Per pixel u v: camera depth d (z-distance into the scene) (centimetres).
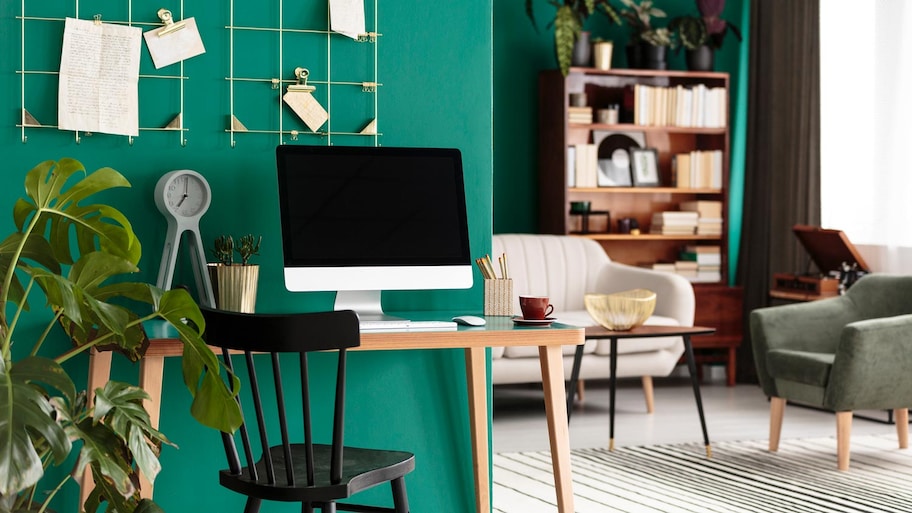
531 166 722
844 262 626
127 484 228
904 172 633
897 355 462
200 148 319
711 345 698
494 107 713
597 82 714
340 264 309
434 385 342
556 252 643
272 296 326
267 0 324
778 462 474
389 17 335
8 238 252
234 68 321
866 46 660
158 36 313
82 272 251
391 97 336
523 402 630
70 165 250
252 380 246
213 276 308
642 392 667
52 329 305
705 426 485
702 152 721
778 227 710
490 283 332
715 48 723
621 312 479
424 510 342
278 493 244
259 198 324
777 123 710
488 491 339
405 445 340
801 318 518
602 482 434
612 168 715
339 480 245
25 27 304
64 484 309
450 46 340
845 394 455
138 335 261
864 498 410
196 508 322
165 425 318
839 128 679
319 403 332
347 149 317
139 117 314
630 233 710
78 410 257
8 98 303
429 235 319
